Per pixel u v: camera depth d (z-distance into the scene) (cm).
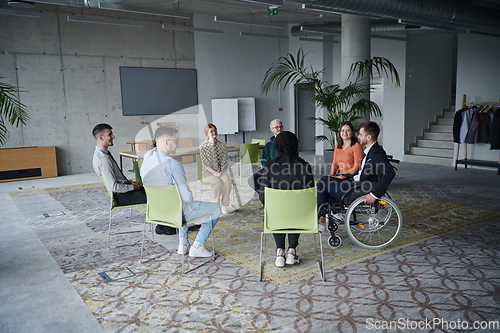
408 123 1012
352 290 288
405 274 313
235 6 966
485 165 793
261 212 517
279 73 793
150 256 370
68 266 350
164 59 1040
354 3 522
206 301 278
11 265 354
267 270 329
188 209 332
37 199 649
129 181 402
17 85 863
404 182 708
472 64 858
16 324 251
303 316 253
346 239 403
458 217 472
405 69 984
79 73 930
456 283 294
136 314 262
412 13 580
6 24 844
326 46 1159
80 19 783
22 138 878
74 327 246
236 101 1137
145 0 891
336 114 748
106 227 473
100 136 384
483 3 844
